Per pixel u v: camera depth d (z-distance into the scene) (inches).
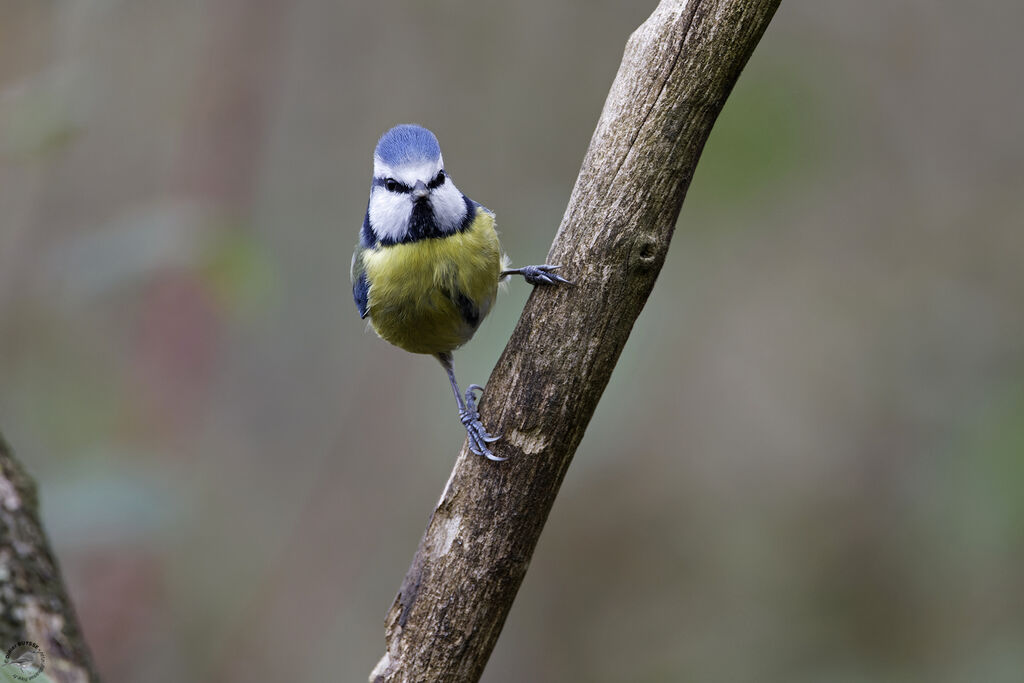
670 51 195.2
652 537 459.5
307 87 513.0
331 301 497.0
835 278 478.9
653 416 466.3
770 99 459.8
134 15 483.5
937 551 421.7
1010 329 461.4
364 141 512.7
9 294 436.8
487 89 509.0
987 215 480.7
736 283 480.1
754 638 436.5
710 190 449.4
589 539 462.6
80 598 378.3
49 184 462.3
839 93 477.1
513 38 510.9
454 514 208.2
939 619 418.0
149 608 385.1
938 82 487.8
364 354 491.8
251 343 480.4
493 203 495.5
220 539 441.1
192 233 345.1
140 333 427.2
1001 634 401.1
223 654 421.7
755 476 461.4
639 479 465.4
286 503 467.8
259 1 489.7
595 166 202.2
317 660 433.4
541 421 203.9
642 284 202.4
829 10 489.1
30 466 370.6
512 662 454.3
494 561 206.5
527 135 502.9
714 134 453.1
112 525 319.9
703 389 469.4
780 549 449.1
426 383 468.8
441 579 207.5
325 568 445.7
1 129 344.2
